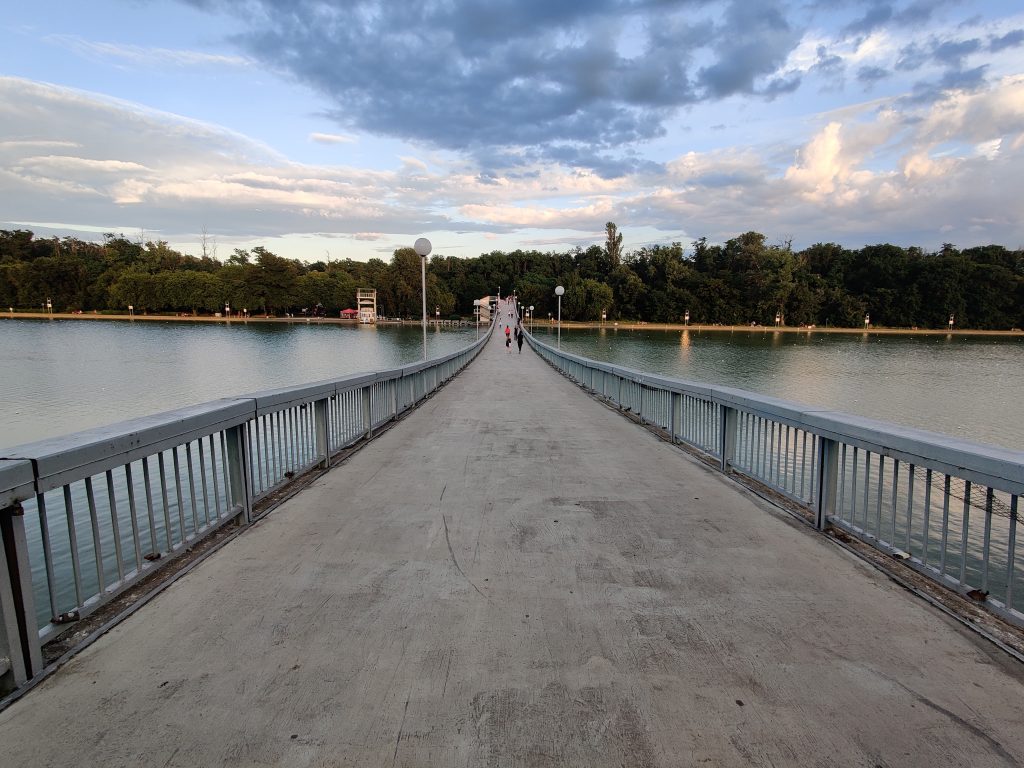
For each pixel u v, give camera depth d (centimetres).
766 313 12706
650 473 652
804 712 239
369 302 13550
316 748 216
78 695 246
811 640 295
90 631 296
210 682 256
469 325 13538
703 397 725
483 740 221
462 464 692
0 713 234
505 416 1123
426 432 925
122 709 238
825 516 458
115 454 324
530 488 584
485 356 3622
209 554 400
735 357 6688
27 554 259
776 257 12888
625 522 479
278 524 468
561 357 2397
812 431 470
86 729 226
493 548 418
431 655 277
